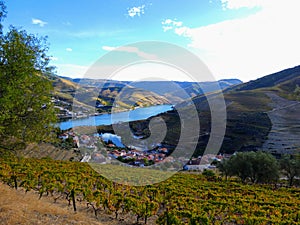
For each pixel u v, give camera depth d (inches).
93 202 469.1
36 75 466.9
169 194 558.9
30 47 480.1
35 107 468.1
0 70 396.5
